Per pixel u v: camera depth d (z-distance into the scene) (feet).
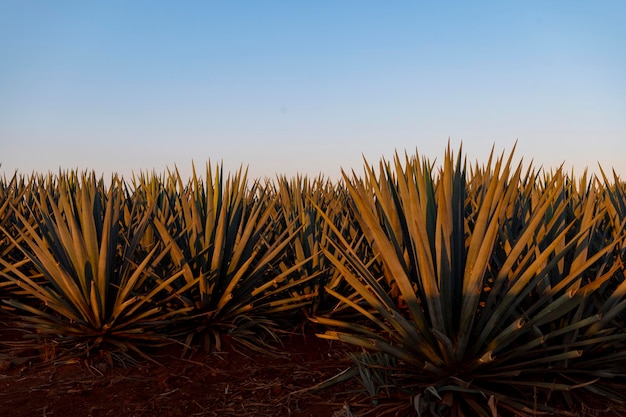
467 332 11.23
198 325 16.76
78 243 14.75
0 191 25.07
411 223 11.96
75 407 12.42
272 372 14.52
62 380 13.87
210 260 17.33
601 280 11.14
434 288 11.10
